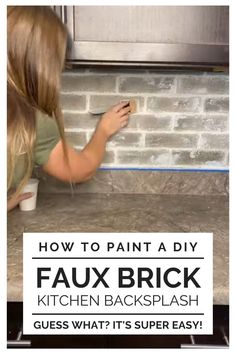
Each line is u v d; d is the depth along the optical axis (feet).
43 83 3.94
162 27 4.20
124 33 4.22
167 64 4.42
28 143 4.02
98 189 5.77
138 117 5.52
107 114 5.32
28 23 3.77
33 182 5.07
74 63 4.47
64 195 5.72
